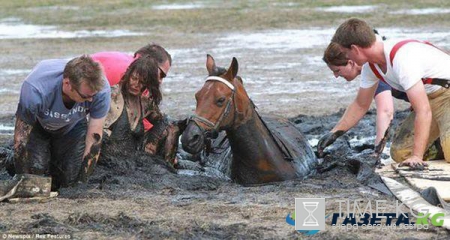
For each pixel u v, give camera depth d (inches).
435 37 970.7
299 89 733.9
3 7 1349.7
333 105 667.4
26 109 378.9
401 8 1213.7
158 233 338.0
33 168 404.2
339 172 439.2
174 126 460.1
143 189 412.8
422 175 413.4
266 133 430.0
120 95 436.8
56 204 383.2
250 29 1084.5
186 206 379.2
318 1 1309.1
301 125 588.1
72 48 973.2
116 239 333.7
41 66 382.9
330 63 425.7
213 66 414.3
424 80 425.7
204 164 476.1
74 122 397.7
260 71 814.5
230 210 371.9
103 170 432.1
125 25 1142.3
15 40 1042.1
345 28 414.9
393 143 459.2
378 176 418.0
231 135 422.0
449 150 434.6
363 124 586.2
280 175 429.7
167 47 967.6
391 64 414.0
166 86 749.9
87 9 1300.4
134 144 447.2
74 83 357.4
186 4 1327.5
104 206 379.6
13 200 386.6
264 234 336.8
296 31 1059.9
